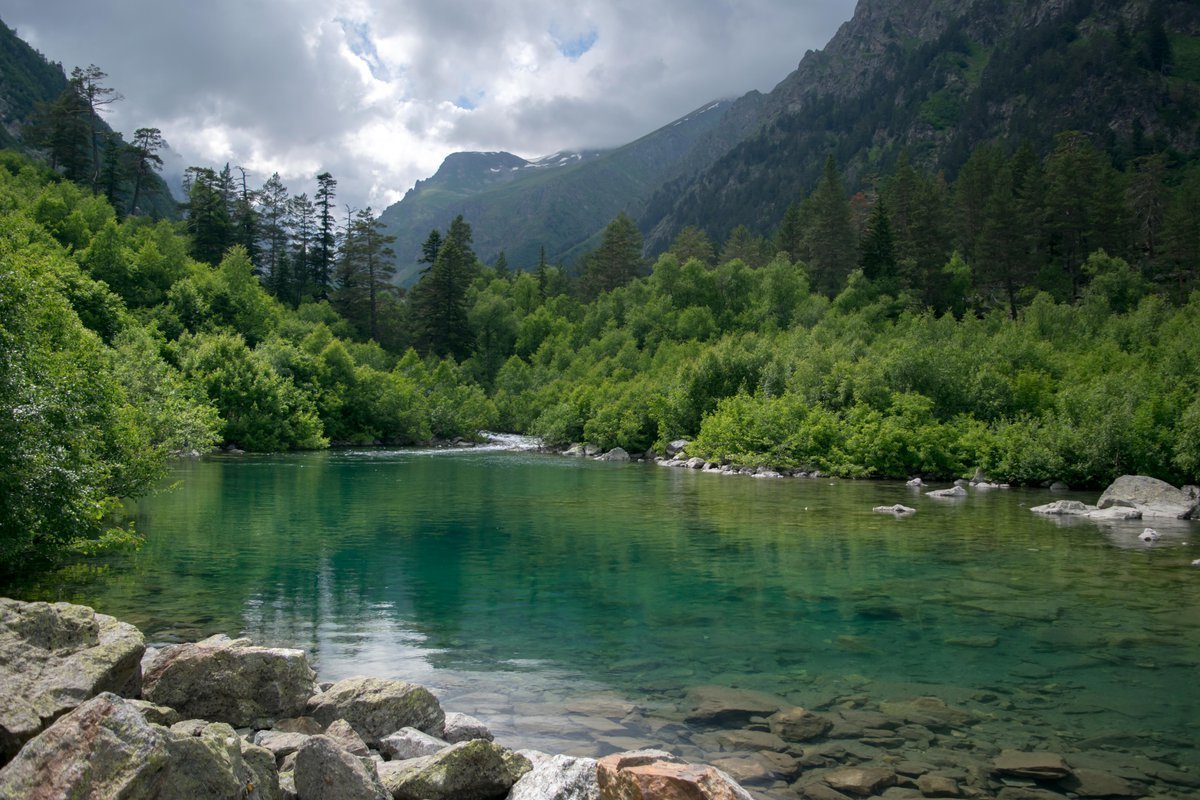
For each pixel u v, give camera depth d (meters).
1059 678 10.16
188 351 57.09
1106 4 197.12
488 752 6.89
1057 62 183.25
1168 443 33.81
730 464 46.41
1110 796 6.85
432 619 12.91
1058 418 38.94
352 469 42.09
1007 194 91.62
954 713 8.91
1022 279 90.81
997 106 193.62
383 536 20.80
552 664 10.68
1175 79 164.75
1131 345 55.12
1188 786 7.05
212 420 48.81
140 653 7.93
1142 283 77.75
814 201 121.88
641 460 54.50
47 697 6.55
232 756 5.97
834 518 25.05
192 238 106.00
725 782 5.93
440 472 41.25
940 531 22.47
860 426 43.00
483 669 10.45
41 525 14.38
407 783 6.55
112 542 16.62
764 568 17.14
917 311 87.56
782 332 78.75
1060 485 35.78
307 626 12.36
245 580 15.41
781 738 8.12
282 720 8.21
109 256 73.31
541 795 6.32
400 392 71.69
